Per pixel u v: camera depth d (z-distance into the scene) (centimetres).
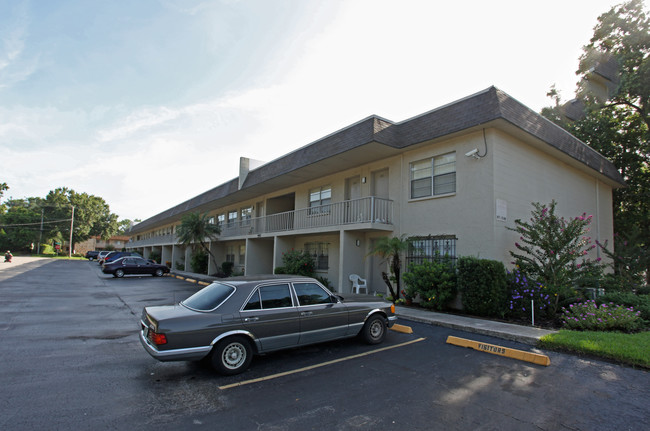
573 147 1473
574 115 2153
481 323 912
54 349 704
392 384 528
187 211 3359
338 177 1727
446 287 1095
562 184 1478
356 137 1351
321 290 696
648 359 589
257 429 394
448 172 1253
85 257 7362
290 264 1672
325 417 422
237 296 598
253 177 2130
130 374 569
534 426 402
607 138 2061
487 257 1111
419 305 1214
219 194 2609
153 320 541
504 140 1179
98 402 461
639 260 1407
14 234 6900
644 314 938
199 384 528
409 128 1336
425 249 1298
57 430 386
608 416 427
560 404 458
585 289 1116
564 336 731
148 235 5884
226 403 462
